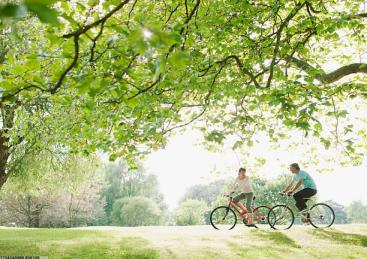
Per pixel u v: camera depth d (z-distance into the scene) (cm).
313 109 548
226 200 3925
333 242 1113
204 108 641
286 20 750
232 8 792
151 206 6694
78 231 1552
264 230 1326
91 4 367
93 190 5144
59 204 4728
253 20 822
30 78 373
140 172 7650
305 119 554
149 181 7706
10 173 1672
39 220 4819
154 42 192
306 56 964
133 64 484
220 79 802
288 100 579
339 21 734
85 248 1127
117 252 1057
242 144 538
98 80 341
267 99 577
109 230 1583
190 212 6569
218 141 518
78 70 504
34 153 1616
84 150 796
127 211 6494
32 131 953
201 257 975
